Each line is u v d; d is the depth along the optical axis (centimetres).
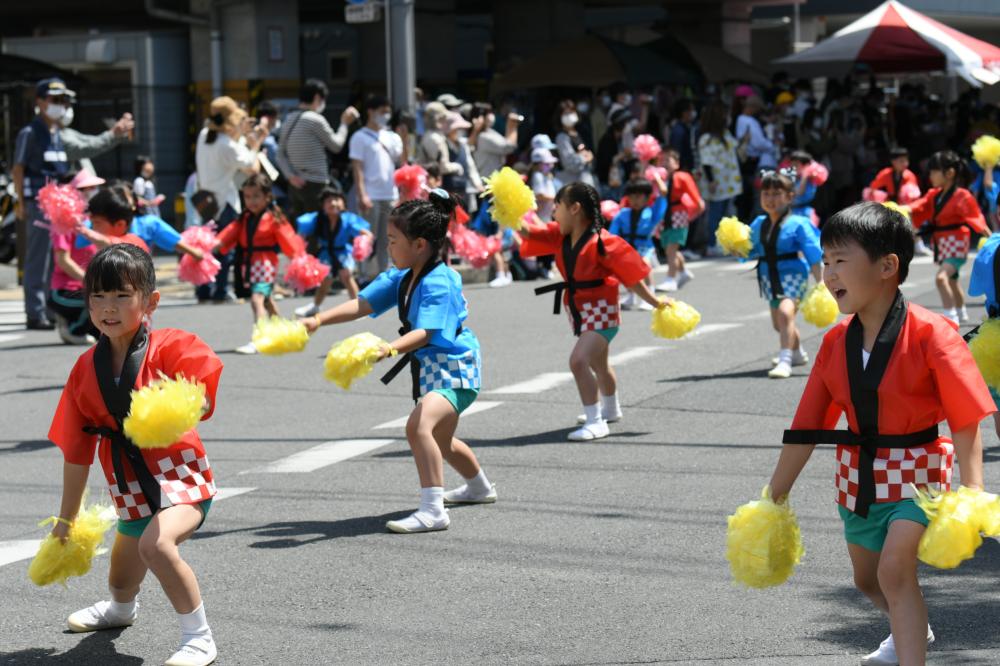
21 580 760
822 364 550
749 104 2816
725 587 715
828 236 534
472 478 896
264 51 3316
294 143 2150
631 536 815
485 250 1652
